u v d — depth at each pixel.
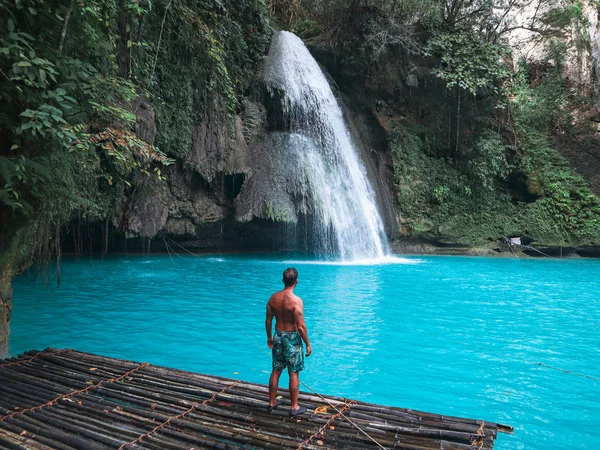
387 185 21.55
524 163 22.41
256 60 18.56
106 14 6.45
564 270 15.43
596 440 3.76
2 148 4.86
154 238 17.20
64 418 3.57
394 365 5.56
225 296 9.70
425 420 3.56
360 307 8.89
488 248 20.91
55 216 6.59
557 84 26.66
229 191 17.28
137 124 12.31
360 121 21.92
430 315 8.31
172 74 14.59
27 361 4.91
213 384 4.25
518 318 8.16
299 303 3.79
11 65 4.59
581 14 26.20
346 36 21.14
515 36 28.50
